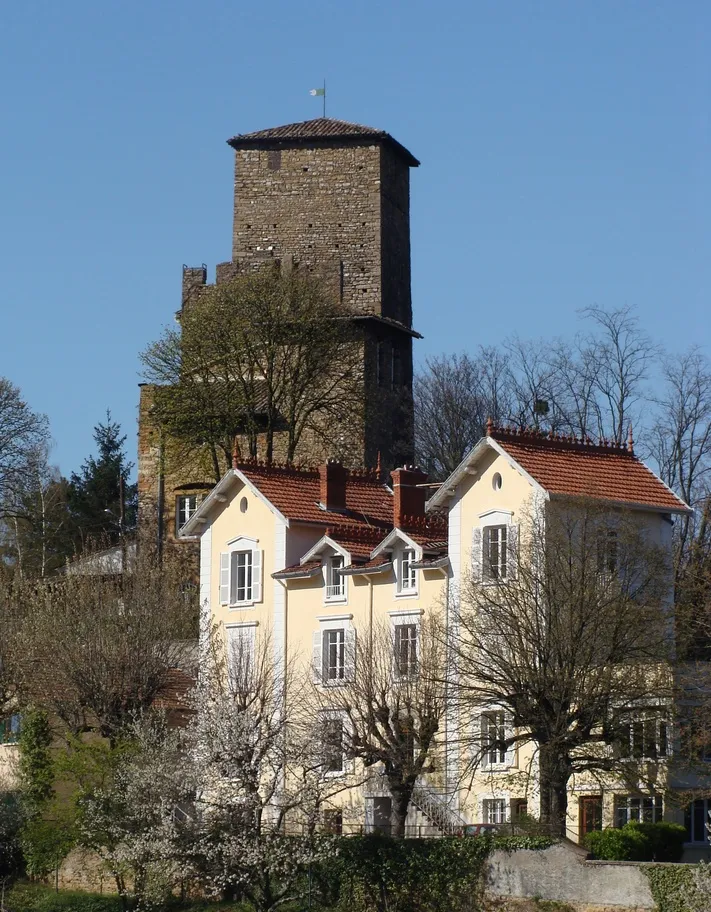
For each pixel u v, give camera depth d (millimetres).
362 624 115750
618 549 100500
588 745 98625
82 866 107688
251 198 180750
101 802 99312
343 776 101375
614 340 159500
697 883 81812
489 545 106000
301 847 92938
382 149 178125
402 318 181875
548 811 93750
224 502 126688
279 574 120438
